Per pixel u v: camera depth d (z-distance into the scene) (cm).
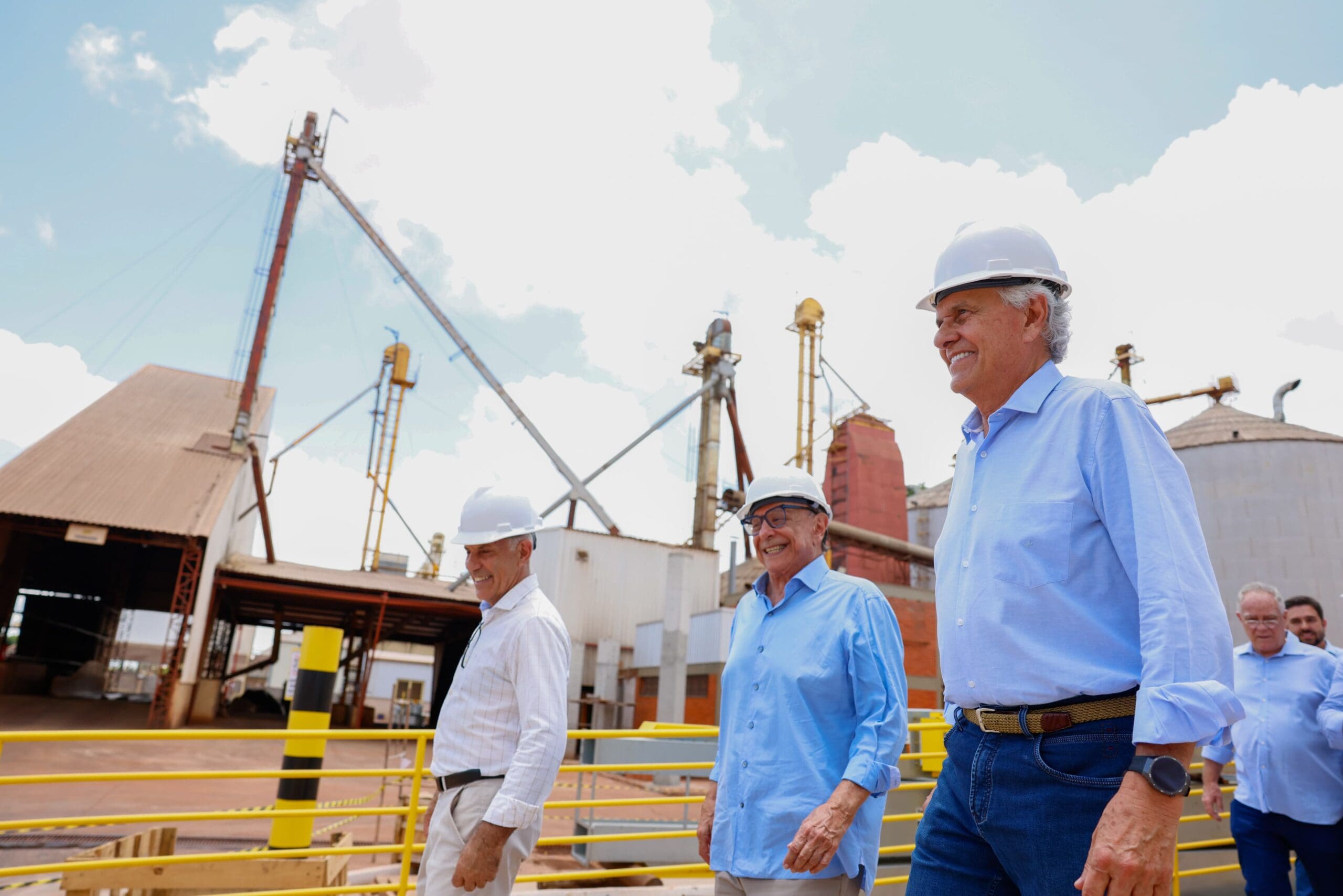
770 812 269
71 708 3269
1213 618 157
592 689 3662
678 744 752
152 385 4838
